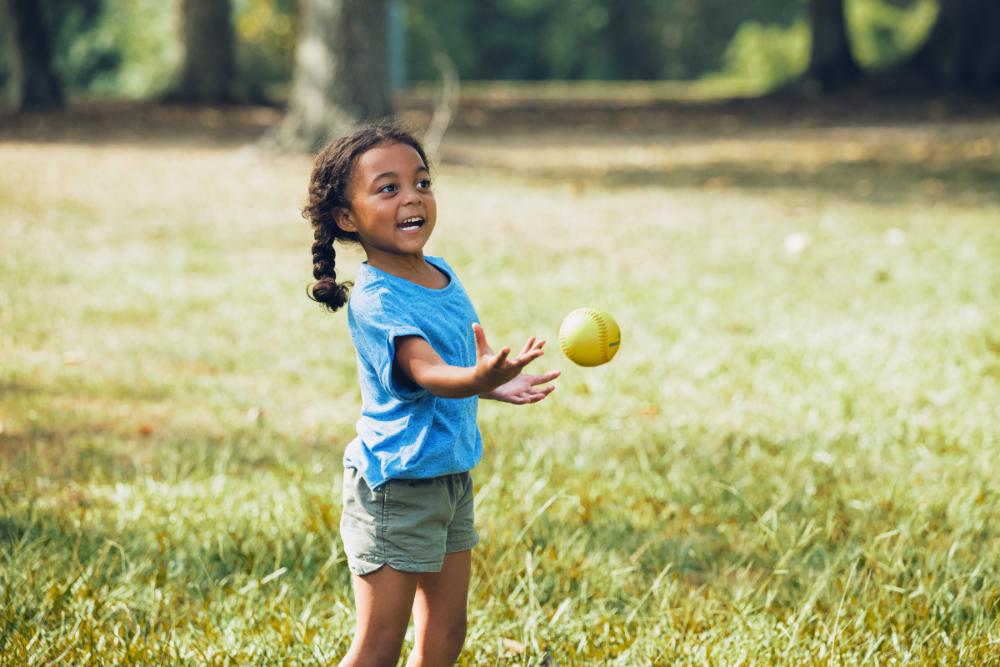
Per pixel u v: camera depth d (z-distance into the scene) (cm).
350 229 378
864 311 955
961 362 797
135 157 1988
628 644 444
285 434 689
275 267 1139
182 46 3200
